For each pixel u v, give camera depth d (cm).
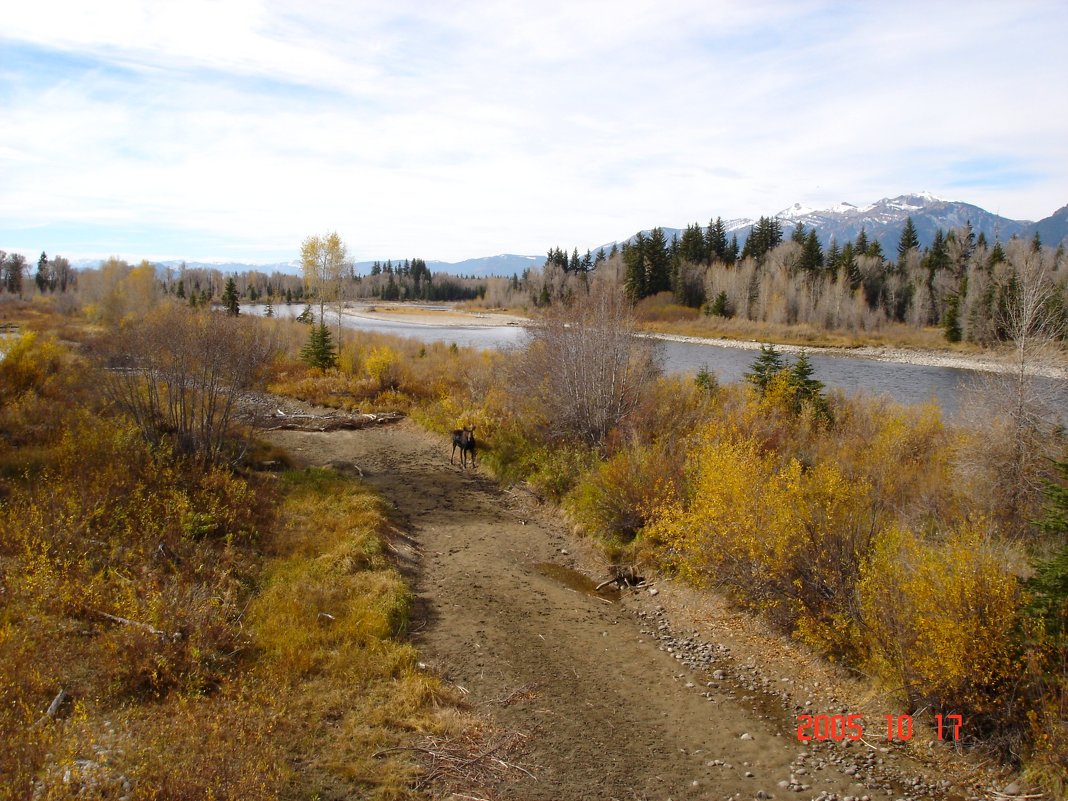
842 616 809
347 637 768
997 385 1212
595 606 1009
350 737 595
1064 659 578
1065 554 632
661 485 1217
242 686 614
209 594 796
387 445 2038
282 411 2377
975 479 1129
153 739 519
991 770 596
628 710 714
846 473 1191
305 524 1148
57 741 482
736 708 732
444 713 653
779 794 574
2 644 588
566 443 1697
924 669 650
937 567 679
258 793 473
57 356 2114
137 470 1097
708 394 1917
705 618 960
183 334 1388
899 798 568
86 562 773
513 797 548
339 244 4428
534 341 2058
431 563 1130
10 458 1209
